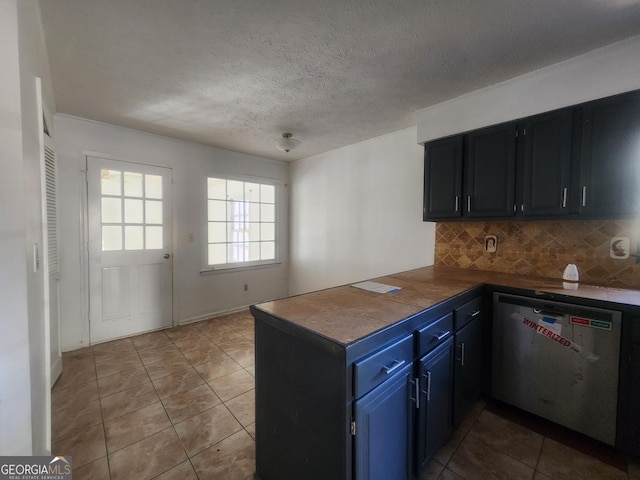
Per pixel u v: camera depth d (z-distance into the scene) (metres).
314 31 1.54
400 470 1.22
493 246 2.48
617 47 1.64
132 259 3.20
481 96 2.19
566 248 2.13
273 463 1.30
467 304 1.76
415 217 3.03
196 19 1.45
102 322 3.01
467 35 1.57
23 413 1.07
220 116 2.74
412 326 1.27
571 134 1.82
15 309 1.05
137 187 3.21
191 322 3.67
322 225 4.09
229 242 4.06
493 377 1.94
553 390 1.69
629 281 1.89
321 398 1.05
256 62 1.84
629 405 1.45
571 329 1.62
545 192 1.93
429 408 1.38
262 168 4.35
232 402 2.03
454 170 2.36
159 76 2.01
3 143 1.02
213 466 1.49
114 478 1.41
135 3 1.34
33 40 1.30
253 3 1.34
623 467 1.47
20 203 1.05
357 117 2.75
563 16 1.42
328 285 4.03
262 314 1.30
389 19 1.45
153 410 1.94
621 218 1.69
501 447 1.61
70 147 2.77
